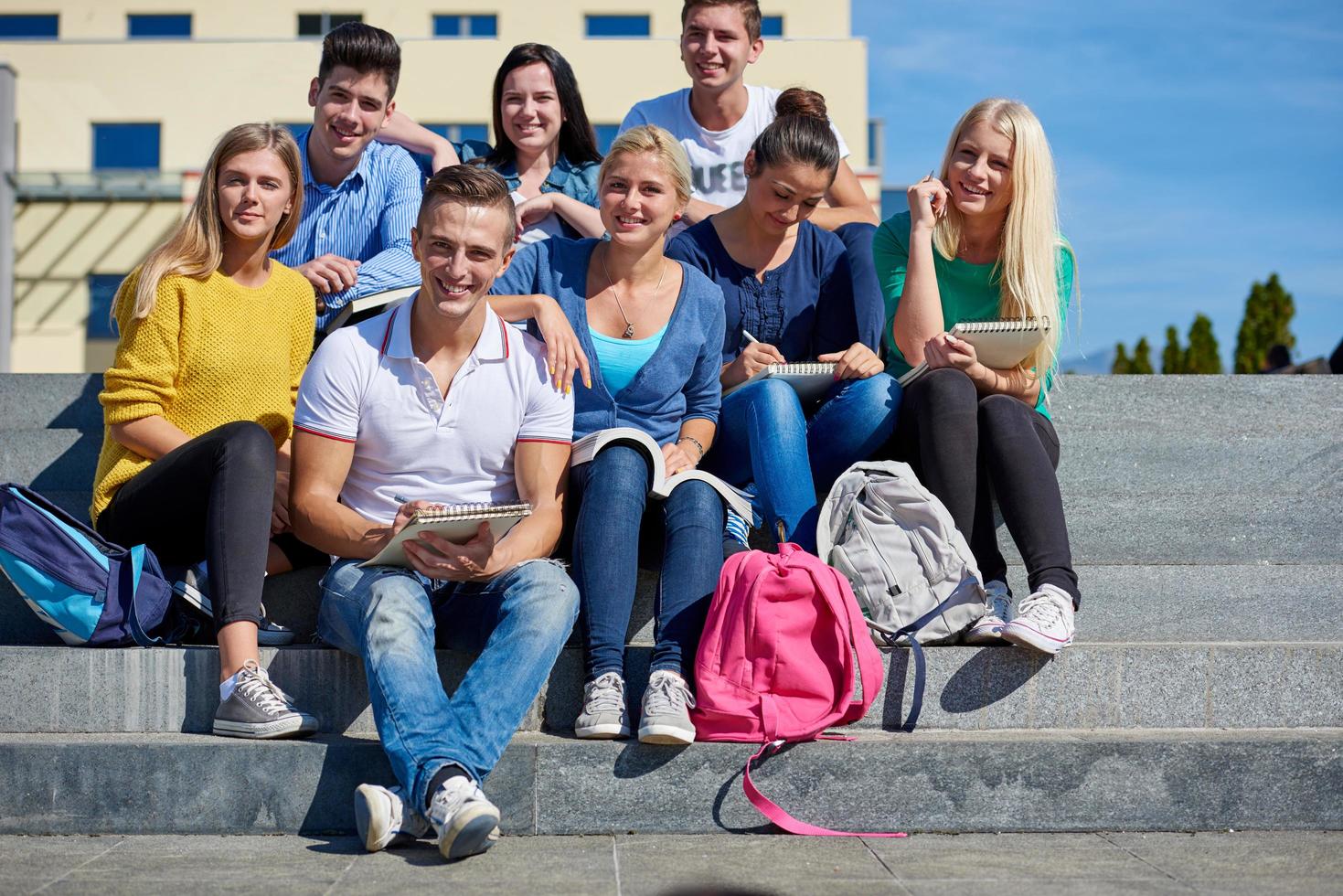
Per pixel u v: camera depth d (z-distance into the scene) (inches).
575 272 123.9
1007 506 112.5
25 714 102.0
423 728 91.4
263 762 96.3
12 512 102.3
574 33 718.5
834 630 101.1
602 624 102.5
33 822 95.3
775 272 135.6
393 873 84.5
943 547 108.7
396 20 709.3
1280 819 100.0
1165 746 99.7
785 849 92.4
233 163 114.7
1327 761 100.5
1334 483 144.0
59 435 137.9
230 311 116.0
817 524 111.9
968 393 116.9
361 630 97.3
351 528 101.0
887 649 106.6
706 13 173.0
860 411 123.0
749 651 99.9
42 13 750.5
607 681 100.7
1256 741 100.4
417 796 89.6
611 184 119.3
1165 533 131.6
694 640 103.2
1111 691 107.4
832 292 136.6
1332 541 132.8
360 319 141.6
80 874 83.6
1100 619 124.2
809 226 139.3
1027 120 127.3
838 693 101.2
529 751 96.7
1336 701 108.7
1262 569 125.6
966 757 98.7
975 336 118.4
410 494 107.0
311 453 104.3
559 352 109.9
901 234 136.5
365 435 106.0
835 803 98.1
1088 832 99.0
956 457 115.3
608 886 81.5
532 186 174.2
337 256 140.8
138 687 102.3
